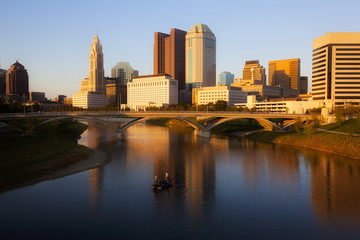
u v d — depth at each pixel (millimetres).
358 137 116875
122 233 45844
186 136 175375
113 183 70562
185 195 63156
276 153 113500
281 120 194125
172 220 50594
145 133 194500
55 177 74125
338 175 79375
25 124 142875
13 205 55812
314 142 128250
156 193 64125
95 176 76438
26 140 107250
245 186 69750
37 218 50531
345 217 52125
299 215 52969
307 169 86250
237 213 53750
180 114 164250
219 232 46469
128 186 68500
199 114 166125
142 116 161000
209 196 62656
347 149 109062
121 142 143625
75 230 46594
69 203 57344
